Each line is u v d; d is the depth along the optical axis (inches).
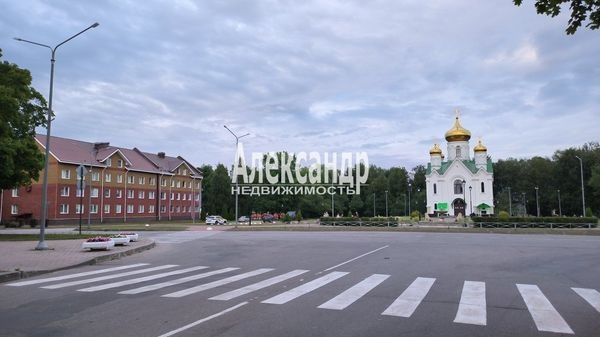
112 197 2758.4
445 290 408.8
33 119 1417.3
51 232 1498.5
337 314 311.0
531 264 613.6
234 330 268.7
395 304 345.1
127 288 415.5
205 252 793.6
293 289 411.5
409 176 5580.7
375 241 1069.1
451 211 3403.1
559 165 4111.7
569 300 367.9
